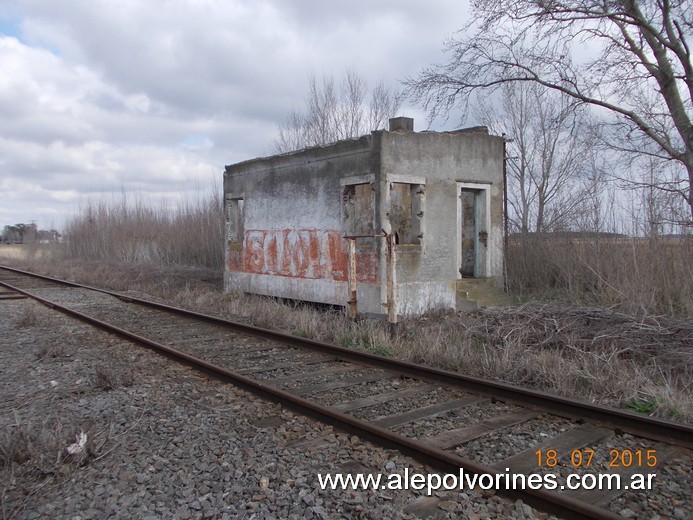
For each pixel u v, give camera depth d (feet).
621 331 29.50
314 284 45.96
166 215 111.96
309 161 46.44
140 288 64.85
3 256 155.53
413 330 34.42
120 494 13.78
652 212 41.14
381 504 13.06
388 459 15.53
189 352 30.14
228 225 58.80
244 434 17.54
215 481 14.33
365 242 40.78
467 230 47.67
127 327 38.06
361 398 21.44
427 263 41.70
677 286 36.58
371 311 39.86
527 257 50.62
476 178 45.11
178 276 73.46
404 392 22.13
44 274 92.94
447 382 23.13
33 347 31.14
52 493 13.91
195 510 12.98
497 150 46.83
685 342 27.71
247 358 28.71
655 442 16.67
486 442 16.88
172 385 23.36
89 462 15.61
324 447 16.44
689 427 16.12
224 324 37.60
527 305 36.24
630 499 13.24
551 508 12.56
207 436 17.47
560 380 23.04
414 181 41.06
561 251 47.06
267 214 52.01
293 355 29.32
